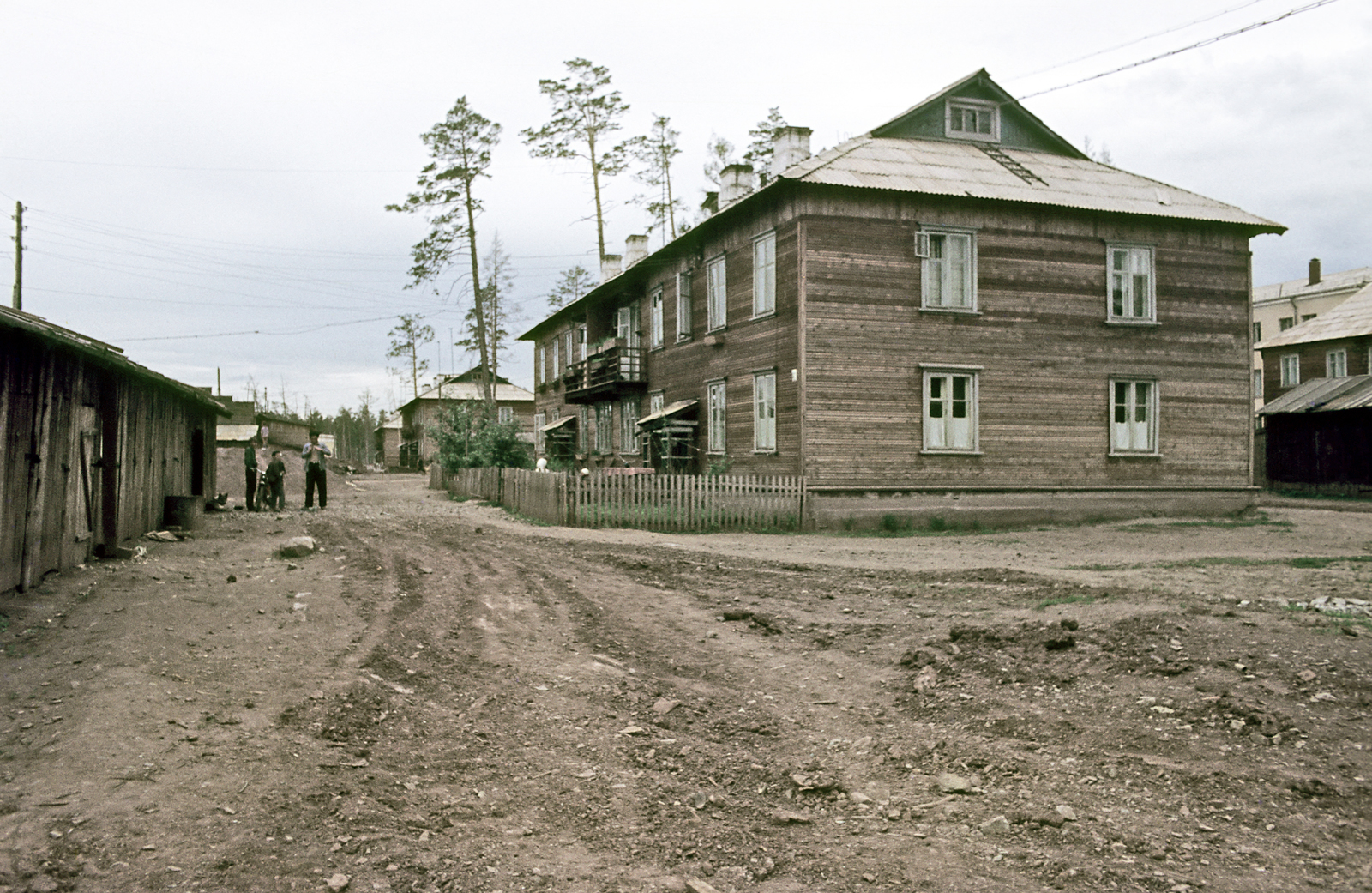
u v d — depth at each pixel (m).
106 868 3.48
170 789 4.25
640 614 8.89
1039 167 22.95
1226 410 22.62
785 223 19.70
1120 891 3.52
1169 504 21.89
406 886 3.49
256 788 4.34
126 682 5.80
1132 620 6.90
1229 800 4.27
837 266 19.17
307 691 5.96
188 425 18.59
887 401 19.48
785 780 4.85
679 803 4.50
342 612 8.67
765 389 20.81
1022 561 12.65
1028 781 4.68
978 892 3.55
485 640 7.79
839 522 18.70
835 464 19.03
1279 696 5.27
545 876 3.66
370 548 13.80
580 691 6.34
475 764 4.96
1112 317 21.42
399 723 5.55
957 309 20.03
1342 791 4.22
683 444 25.31
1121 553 13.98
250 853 3.67
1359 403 32.06
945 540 16.70
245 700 5.70
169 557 11.98
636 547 14.21
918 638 7.46
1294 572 10.74
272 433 67.81
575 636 8.00
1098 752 4.94
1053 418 20.88
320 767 4.71
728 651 7.46
